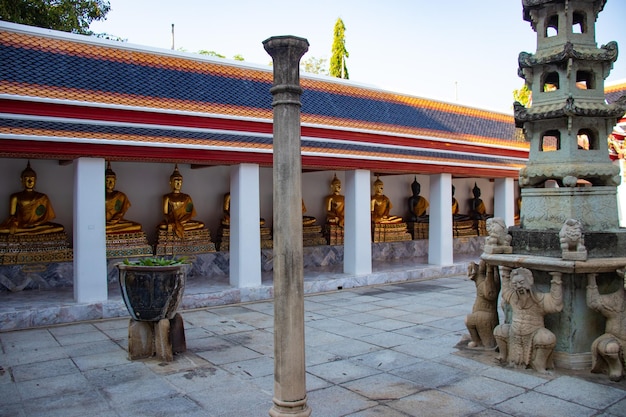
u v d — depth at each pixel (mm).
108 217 13398
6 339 9164
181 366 7648
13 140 9664
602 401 6125
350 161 14266
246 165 12547
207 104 12680
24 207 12578
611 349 6699
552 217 7648
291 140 4570
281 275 4562
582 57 7488
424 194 21359
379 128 15891
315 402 6223
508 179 18953
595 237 7172
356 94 16688
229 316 10969
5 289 11961
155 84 12328
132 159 11352
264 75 14570
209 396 6473
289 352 4551
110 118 11188
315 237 17062
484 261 7965
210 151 11883
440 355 8047
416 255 19156
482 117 20094
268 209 16797
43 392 6637
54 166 13570
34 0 18344
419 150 16656
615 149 20922
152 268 7734
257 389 6707
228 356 8141
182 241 14297
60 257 12703
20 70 10633
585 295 7211
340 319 10641
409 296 13211
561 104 7605
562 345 7316
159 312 7875
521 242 7801
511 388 6570
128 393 6586
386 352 8258
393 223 18906
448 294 13469
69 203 13789
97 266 10695
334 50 39844
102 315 10656
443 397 6332
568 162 7570
